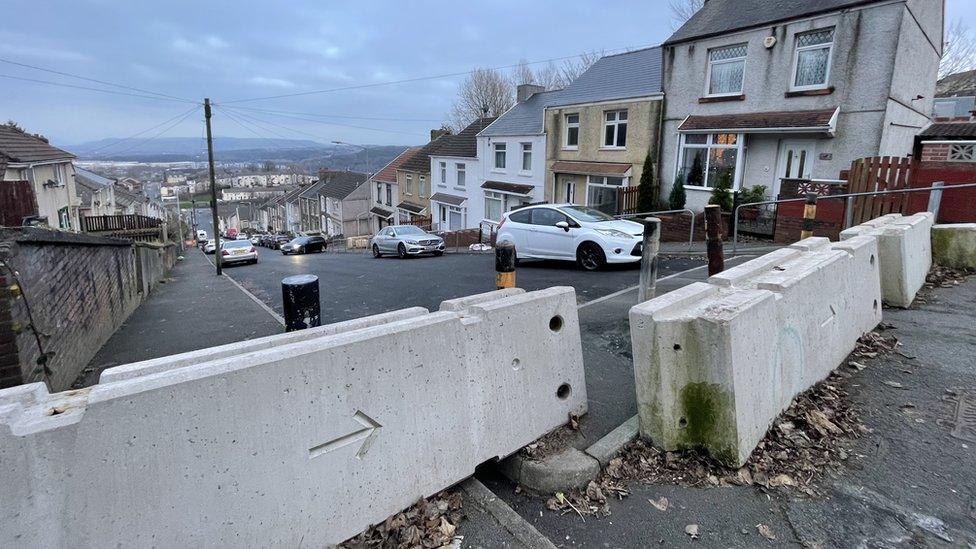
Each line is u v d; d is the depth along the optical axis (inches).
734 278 139.4
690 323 115.2
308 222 2330.2
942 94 1045.2
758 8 617.3
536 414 126.5
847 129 519.2
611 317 236.5
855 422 135.0
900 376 160.6
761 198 559.8
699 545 95.8
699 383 116.0
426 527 97.7
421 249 758.5
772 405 128.3
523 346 122.6
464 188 1200.8
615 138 797.2
